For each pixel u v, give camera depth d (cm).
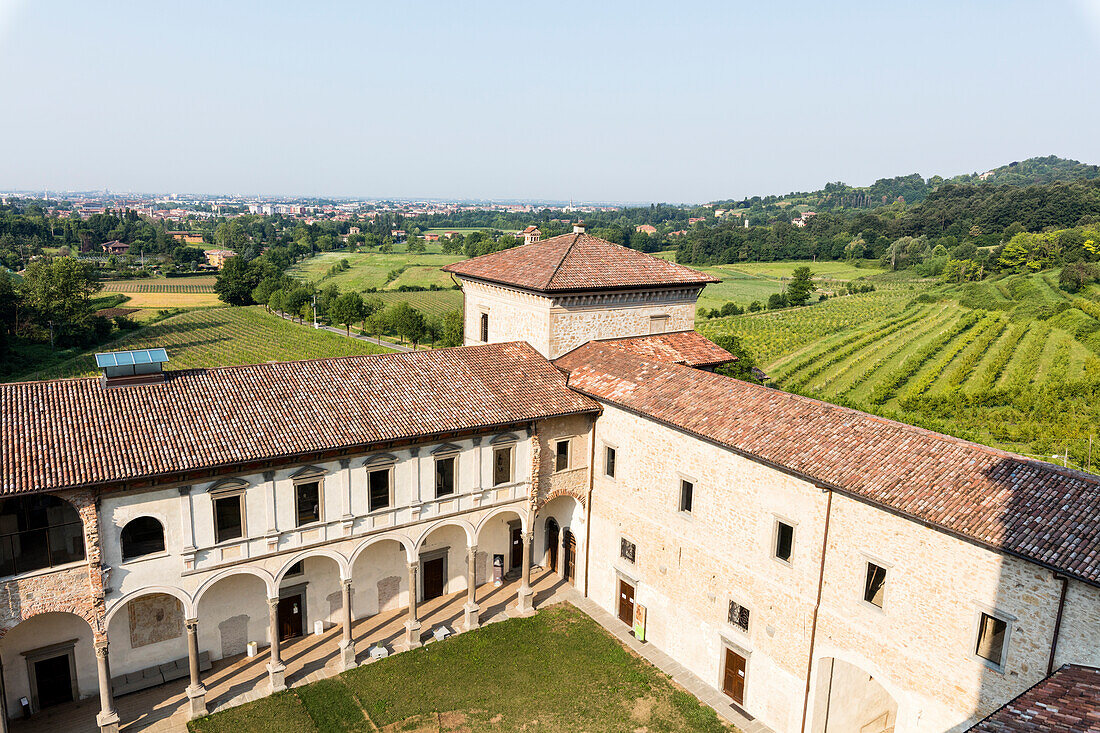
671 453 3269
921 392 7606
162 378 3022
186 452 2680
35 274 14238
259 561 2953
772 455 2731
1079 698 1606
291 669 3225
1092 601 1900
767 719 2903
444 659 3331
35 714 2886
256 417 2961
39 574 2527
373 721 2898
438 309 17075
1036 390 7012
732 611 3048
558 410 3553
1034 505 2131
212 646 3250
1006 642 2102
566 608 3825
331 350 13288
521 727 2892
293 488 2980
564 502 4075
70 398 2786
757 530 2872
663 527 3353
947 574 2238
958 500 2239
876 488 2395
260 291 17750
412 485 3281
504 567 4153
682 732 2872
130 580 2688
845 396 7688
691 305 4594
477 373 3709
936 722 2295
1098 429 6081
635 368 3706
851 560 2523
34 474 2397
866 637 2489
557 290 3897
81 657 2962
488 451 3491
